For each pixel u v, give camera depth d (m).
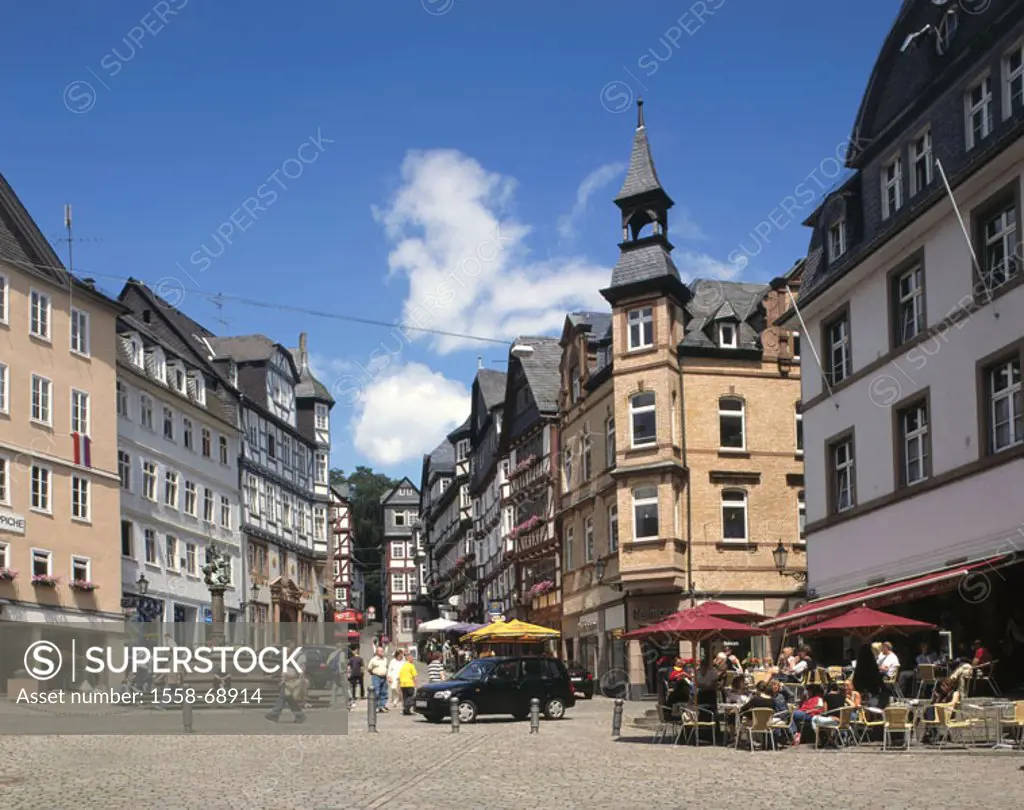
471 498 91.19
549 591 61.34
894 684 24.53
